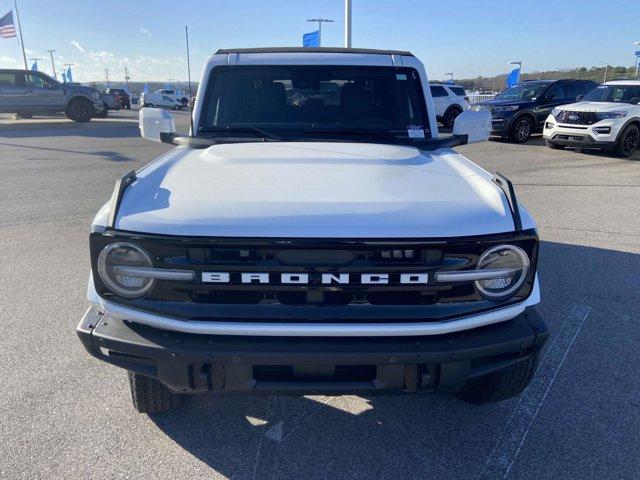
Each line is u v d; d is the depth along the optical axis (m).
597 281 4.80
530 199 8.06
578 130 12.41
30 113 20.91
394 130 3.60
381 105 3.69
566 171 10.52
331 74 3.64
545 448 2.68
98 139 16.03
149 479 2.46
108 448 2.66
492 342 2.21
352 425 2.88
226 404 3.04
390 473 2.53
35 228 6.41
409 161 2.89
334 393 2.22
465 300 2.21
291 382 2.19
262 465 2.57
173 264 2.12
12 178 9.52
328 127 3.60
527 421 2.90
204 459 2.60
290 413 2.97
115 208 2.19
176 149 3.27
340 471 2.54
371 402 3.08
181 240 2.09
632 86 13.05
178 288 2.15
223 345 2.13
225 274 2.12
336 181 2.49
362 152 3.02
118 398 3.06
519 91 16.20
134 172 2.55
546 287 4.67
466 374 2.22
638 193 8.48
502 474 2.51
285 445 2.71
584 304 4.33
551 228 6.52
